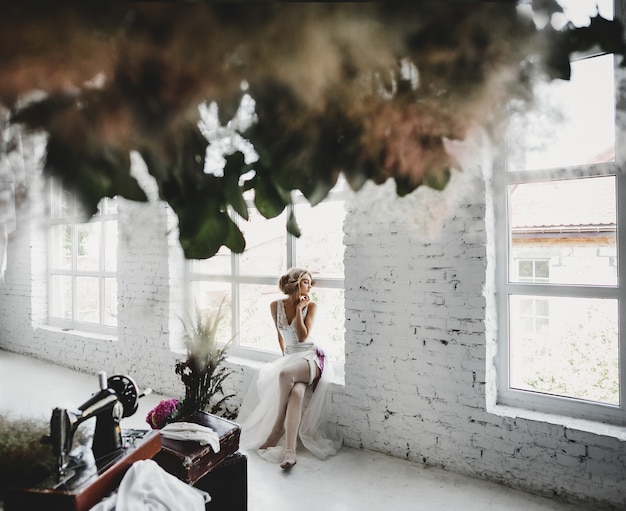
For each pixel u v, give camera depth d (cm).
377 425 329
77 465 141
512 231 293
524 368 296
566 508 256
